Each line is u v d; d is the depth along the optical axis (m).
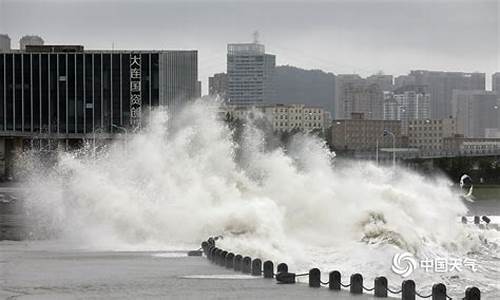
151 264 97.94
